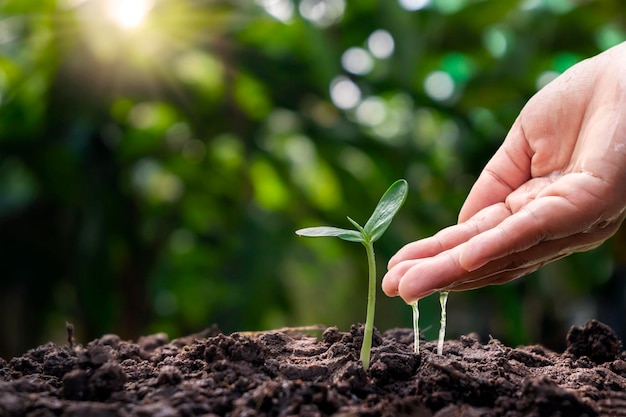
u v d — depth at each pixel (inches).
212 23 30.6
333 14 34.5
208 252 38.4
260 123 34.4
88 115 29.9
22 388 15.1
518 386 15.5
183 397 14.6
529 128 18.5
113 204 31.4
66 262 32.5
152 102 31.7
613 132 16.1
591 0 32.1
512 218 15.4
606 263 34.9
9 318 34.3
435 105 33.9
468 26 33.3
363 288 45.6
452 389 15.2
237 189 36.5
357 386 15.3
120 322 34.2
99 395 15.0
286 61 32.4
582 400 14.6
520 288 35.4
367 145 33.5
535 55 34.1
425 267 15.7
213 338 17.2
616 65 17.3
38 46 29.4
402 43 31.4
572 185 15.6
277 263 33.1
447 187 36.0
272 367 16.1
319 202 37.5
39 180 30.9
